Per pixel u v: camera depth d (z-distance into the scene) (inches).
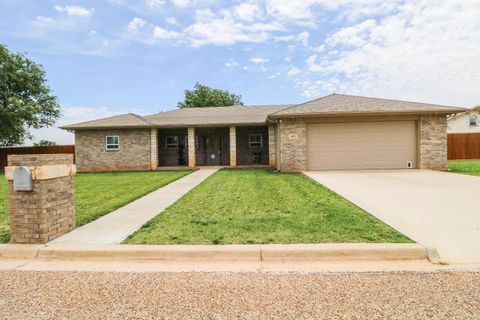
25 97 878.4
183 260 145.0
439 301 100.3
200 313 95.9
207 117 753.0
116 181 461.7
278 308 97.9
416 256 139.9
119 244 156.7
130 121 709.3
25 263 144.5
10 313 97.9
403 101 576.1
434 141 522.9
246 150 773.3
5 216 226.8
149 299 106.0
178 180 447.8
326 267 133.0
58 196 172.7
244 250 144.6
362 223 186.9
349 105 556.7
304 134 536.4
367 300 101.9
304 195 291.1
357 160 537.3
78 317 95.0
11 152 860.6
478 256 137.9
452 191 298.2
